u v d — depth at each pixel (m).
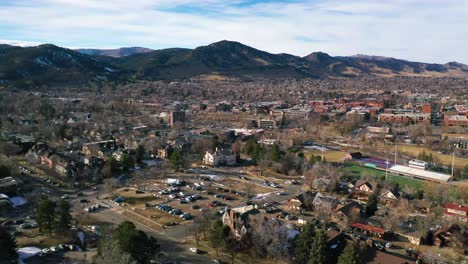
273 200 188.38
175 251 130.62
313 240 119.12
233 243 127.69
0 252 109.38
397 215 162.50
